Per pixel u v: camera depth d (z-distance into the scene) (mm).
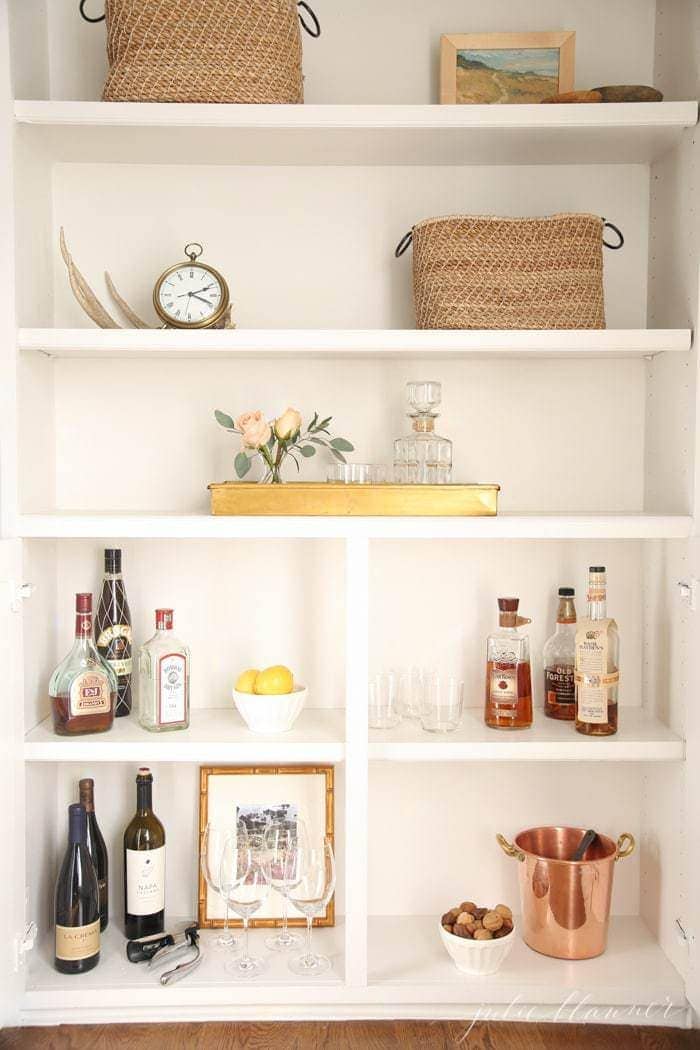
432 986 1828
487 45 1976
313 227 2051
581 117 1787
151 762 2064
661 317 1985
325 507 1819
